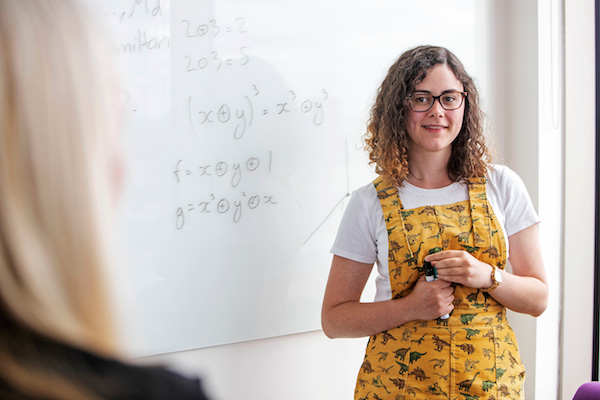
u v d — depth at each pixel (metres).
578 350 2.36
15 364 0.38
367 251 1.59
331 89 1.97
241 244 1.82
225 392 1.83
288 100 1.88
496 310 1.50
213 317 1.79
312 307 1.98
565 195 2.31
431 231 1.52
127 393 0.41
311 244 1.96
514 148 2.35
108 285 0.42
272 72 1.85
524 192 1.61
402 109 1.57
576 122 2.30
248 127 1.81
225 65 1.76
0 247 0.38
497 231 1.54
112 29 1.58
